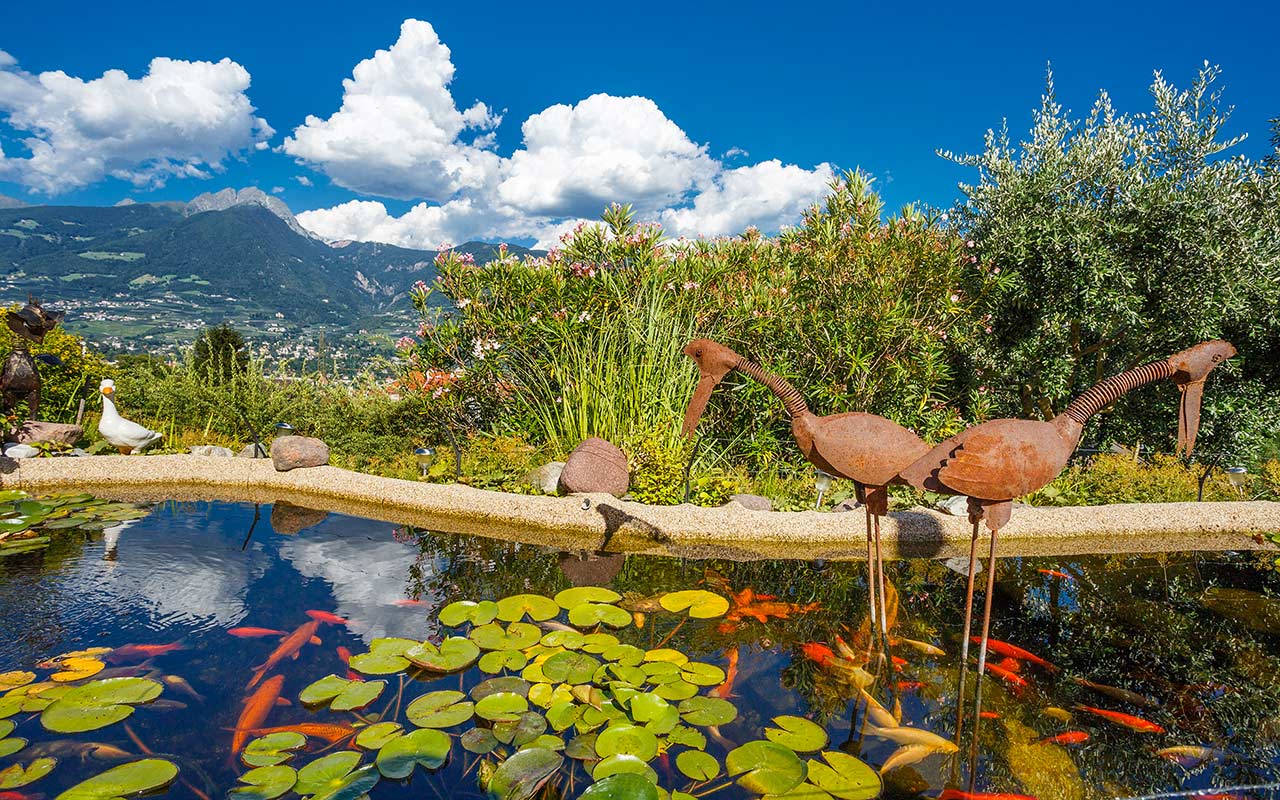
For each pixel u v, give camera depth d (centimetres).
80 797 171
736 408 626
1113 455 623
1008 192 636
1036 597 360
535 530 466
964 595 362
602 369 604
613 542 445
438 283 685
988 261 619
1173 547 458
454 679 244
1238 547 458
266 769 185
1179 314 596
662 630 303
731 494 518
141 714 218
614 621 304
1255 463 665
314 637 283
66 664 252
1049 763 205
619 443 566
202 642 275
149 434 609
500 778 179
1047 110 661
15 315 576
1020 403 713
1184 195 574
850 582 378
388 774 183
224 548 404
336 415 723
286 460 552
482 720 215
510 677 241
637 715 216
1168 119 625
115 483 543
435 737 201
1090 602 354
